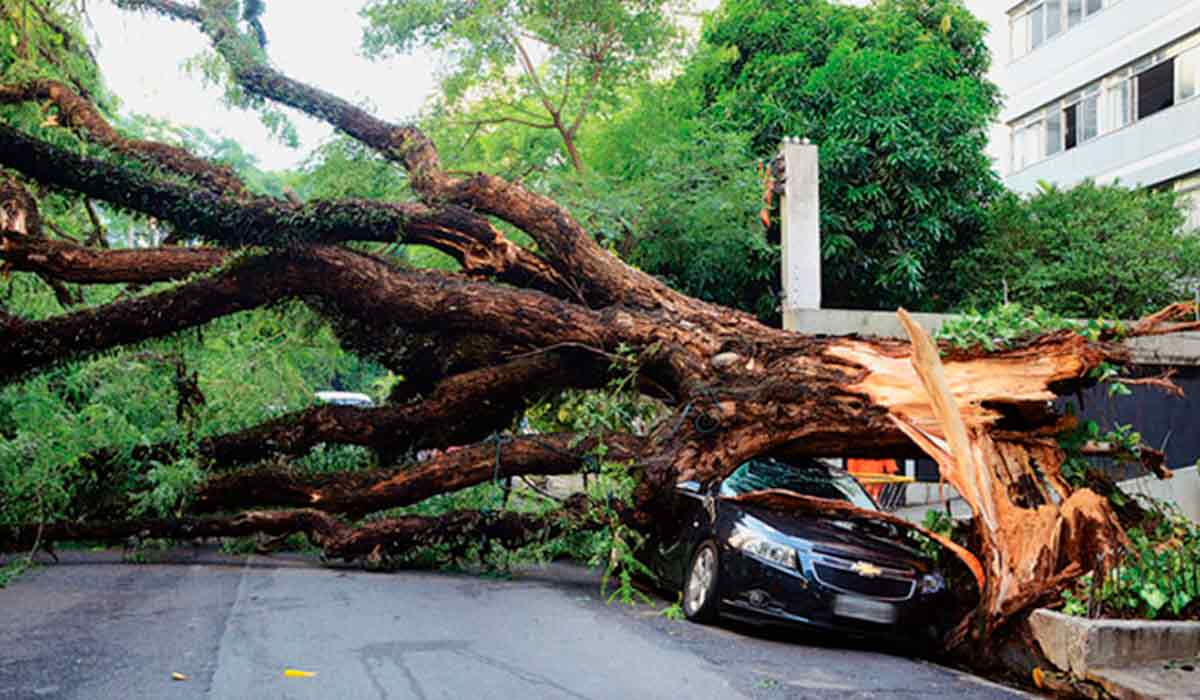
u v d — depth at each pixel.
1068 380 7.97
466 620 7.61
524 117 18.34
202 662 5.94
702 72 19.52
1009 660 7.34
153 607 7.76
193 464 10.63
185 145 12.23
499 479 10.59
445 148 17.64
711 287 17.36
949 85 18.53
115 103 15.09
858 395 8.73
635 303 10.82
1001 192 19.53
